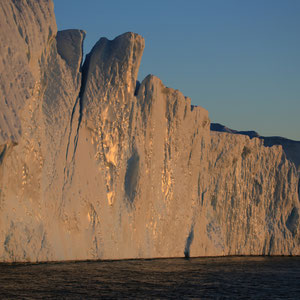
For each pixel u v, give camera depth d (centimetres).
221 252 13262
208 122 13025
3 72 7562
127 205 10362
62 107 9231
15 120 7381
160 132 11350
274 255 15112
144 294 6831
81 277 7525
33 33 8381
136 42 10188
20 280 6862
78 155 9400
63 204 8956
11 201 7900
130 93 10394
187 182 12231
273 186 15400
